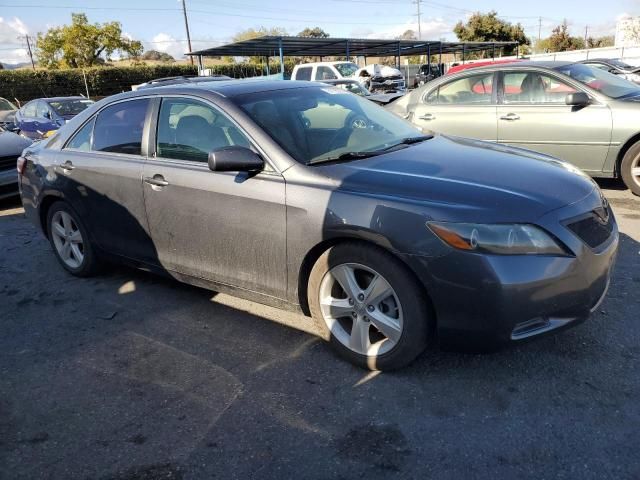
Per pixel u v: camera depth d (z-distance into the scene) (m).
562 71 6.58
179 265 3.84
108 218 4.22
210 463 2.45
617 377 2.88
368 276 3.00
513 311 2.61
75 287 4.58
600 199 3.12
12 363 3.42
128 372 3.24
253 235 3.31
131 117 4.11
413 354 2.89
